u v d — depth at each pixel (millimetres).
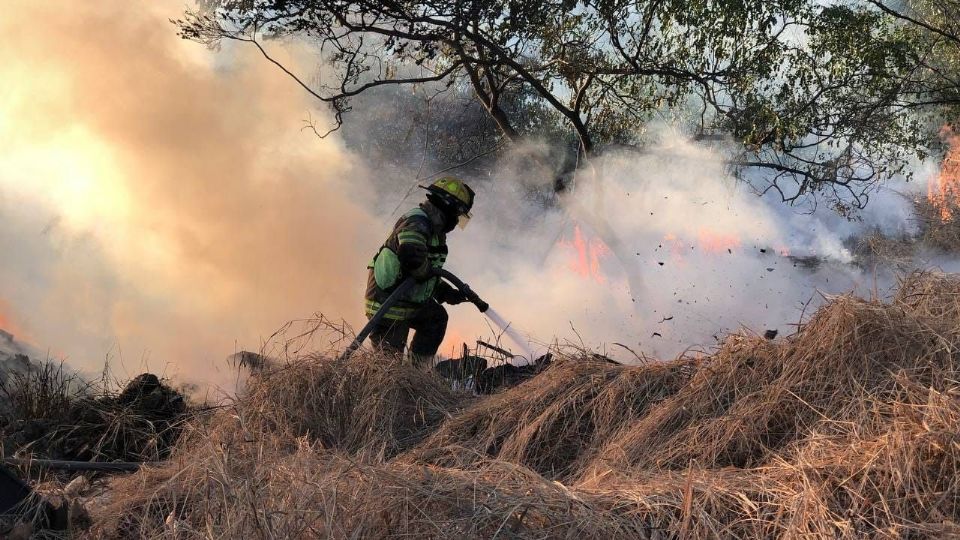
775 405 3461
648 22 10008
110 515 3176
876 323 3533
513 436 4020
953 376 3283
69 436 4523
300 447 3248
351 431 4332
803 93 10273
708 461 3367
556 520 2719
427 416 4535
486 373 5441
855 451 2900
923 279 4273
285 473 2959
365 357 4676
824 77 10375
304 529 2668
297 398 4395
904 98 10922
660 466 3434
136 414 4746
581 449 3885
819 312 3773
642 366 4145
